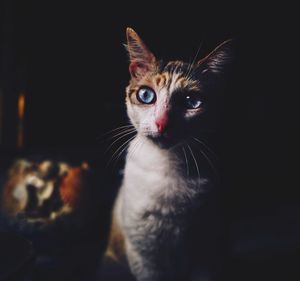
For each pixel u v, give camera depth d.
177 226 0.39
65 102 0.52
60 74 0.51
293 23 0.55
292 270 0.44
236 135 0.56
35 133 0.52
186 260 0.41
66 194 0.40
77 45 0.51
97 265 0.43
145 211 0.38
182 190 0.38
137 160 0.39
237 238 0.48
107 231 0.47
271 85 0.57
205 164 0.39
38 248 0.40
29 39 0.49
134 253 0.41
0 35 0.49
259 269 0.44
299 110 0.58
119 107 0.53
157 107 0.36
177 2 0.52
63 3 0.49
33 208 0.40
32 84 0.50
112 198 0.48
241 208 0.54
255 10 0.54
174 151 0.38
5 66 0.49
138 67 0.38
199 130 0.37
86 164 0.43
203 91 0.36
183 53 0.42
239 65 0.54
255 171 0.58
